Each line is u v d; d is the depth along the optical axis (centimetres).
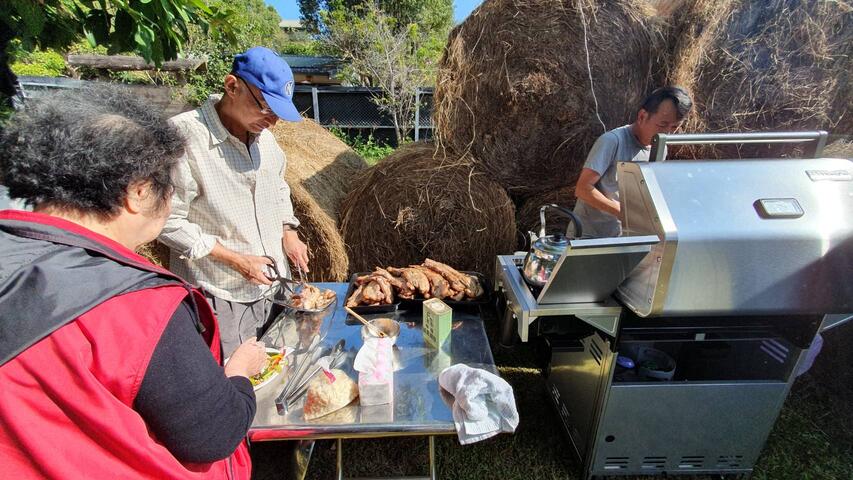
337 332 164
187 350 70
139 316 66
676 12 265
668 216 113
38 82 455
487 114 296
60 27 169
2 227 64
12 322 58
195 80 764
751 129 266
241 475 101
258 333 179
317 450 197
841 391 224
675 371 184
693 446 162
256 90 136
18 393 59
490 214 310
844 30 235
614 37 265
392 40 907
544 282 147
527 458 189
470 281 189
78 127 65
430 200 305
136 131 70
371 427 116
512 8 272
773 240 111
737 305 121
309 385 124
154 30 173
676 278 116
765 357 156
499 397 120
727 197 116
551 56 272
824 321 138
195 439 71
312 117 907
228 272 164
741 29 250
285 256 205
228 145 151
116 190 68
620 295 138
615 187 204
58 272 62
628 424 157
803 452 189
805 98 249
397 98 859
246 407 85
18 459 61
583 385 168
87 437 64
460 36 293
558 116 285
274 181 174
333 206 329
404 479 163
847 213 114
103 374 61
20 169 64
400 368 143
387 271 197
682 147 276
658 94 179
